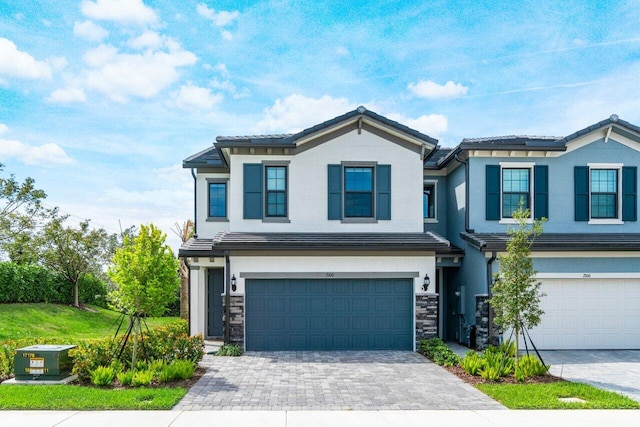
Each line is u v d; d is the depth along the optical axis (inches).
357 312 561.9
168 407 313.1
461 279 636.7
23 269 866.1
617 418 295.6
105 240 1074.1
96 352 399.5
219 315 694.5
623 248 557.9
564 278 567.5
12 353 417.7
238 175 586.6
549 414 304.2
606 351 555.5
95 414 299.6
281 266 555.5
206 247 630.5
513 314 410.3
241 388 371.6
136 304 392.8
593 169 622.5
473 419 294.2
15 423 280.1
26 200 933.2
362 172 596.4
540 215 610.9
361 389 370.3
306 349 556.4
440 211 713.0
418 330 557.9
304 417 297.4
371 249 546.0
